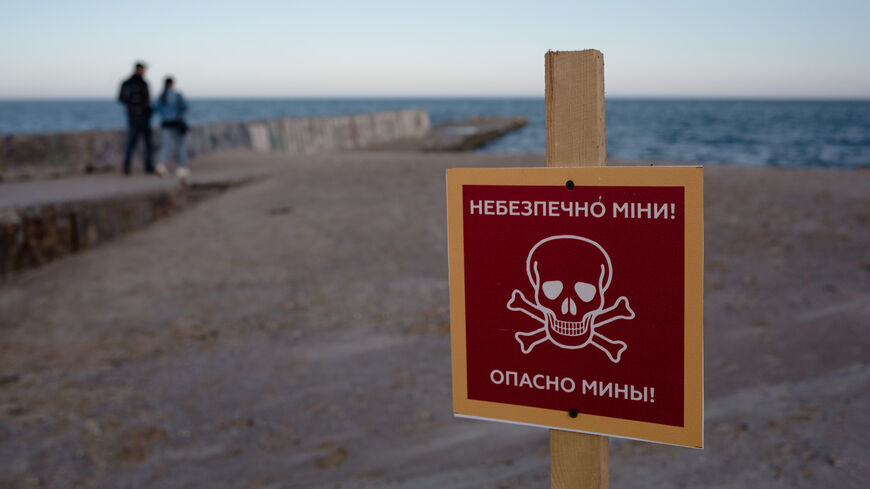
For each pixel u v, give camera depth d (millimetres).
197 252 9266
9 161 11758
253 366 5641
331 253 9156
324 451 4137
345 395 4980
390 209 11273
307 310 7094
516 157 17328
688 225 1384
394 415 4605
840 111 155625
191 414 4750
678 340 1421
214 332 6508
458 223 1612
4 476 3949
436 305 7090
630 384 1479
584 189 1467
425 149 27812
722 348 5465
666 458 3609
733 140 49344
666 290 1419
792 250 8453
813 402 4191
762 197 11539
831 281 7172
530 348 1570
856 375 4617
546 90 1503
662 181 1395
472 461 3854
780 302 6582
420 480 3648
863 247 8445
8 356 5926
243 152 18328
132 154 13578
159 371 5578
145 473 3973
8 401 4996
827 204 10891
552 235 1512
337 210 11289
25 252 8211
